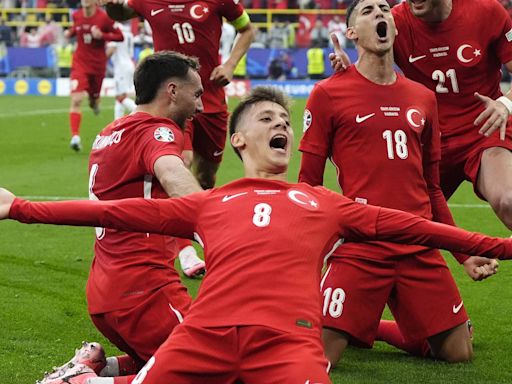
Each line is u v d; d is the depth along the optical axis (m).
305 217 8.08
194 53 16.27
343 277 10.59
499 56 12.49
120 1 16.28
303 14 59.38
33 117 42.00
